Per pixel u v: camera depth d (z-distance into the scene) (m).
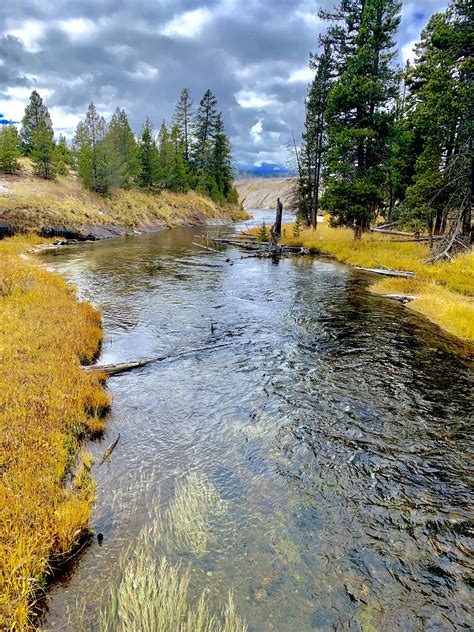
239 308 14.16
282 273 21.23
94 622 3.32
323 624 3.41
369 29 24.94
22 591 3.38
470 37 18.48
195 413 7.02
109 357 9.48
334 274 21.08
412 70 23.58
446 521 4.64
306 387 8.11
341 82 26.39
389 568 3.99
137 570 3.74
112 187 48.19
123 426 6.55
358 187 26.05
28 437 5.48
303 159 39.53
